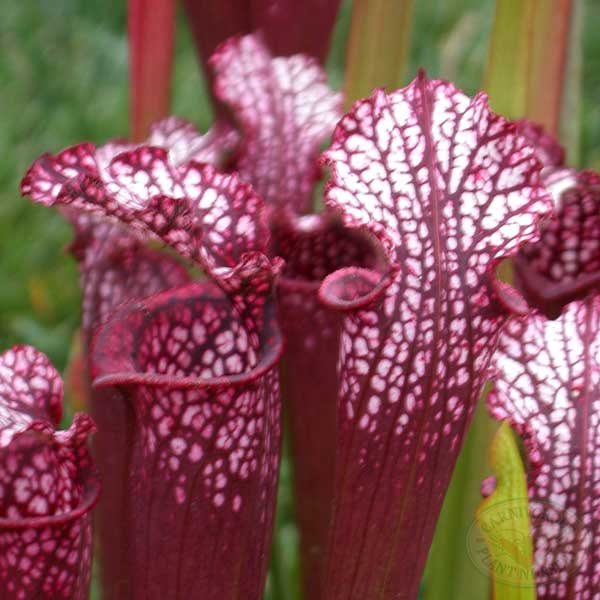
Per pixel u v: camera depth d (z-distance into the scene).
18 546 0.59
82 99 1.72
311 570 0.67
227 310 0.60
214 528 0.59
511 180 0.57
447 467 0.59
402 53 0.70
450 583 0.69
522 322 0.61
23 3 1.98
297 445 0.66
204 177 0.58
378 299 0.57
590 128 1.37
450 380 0.58
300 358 0.65
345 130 0.57
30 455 0.60
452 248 0.57
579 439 0.61
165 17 0.73
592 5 1.97
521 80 0.69
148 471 0.59
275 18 0.71
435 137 0.57
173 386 0.57
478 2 1.81
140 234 0.58
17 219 1.48
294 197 0.68
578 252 0.66
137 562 0.60
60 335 1.25
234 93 0.68
